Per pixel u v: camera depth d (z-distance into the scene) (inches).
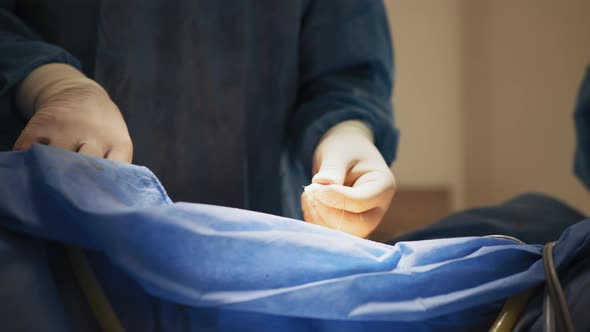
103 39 40.0
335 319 18.6
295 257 19.2
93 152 27.0
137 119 40.6
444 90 129.1
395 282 19.3
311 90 45.6
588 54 101.0
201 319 18.9
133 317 19.0
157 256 18.2
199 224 19.0
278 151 44.7
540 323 19.4
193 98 41.4
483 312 20.2
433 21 128.2
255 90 43.3
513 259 21.0
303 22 46.4
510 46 120.3
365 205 28.5
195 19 41.1
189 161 41.5
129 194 20.7
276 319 19.0
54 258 19.3
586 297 19.2
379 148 40.4
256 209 44.9
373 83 44.2
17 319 16.9
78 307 18.5
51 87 32.8
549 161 113.3
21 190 19.2
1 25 38.7
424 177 131.3
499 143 125.2
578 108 58.5
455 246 21.1
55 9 41.2
